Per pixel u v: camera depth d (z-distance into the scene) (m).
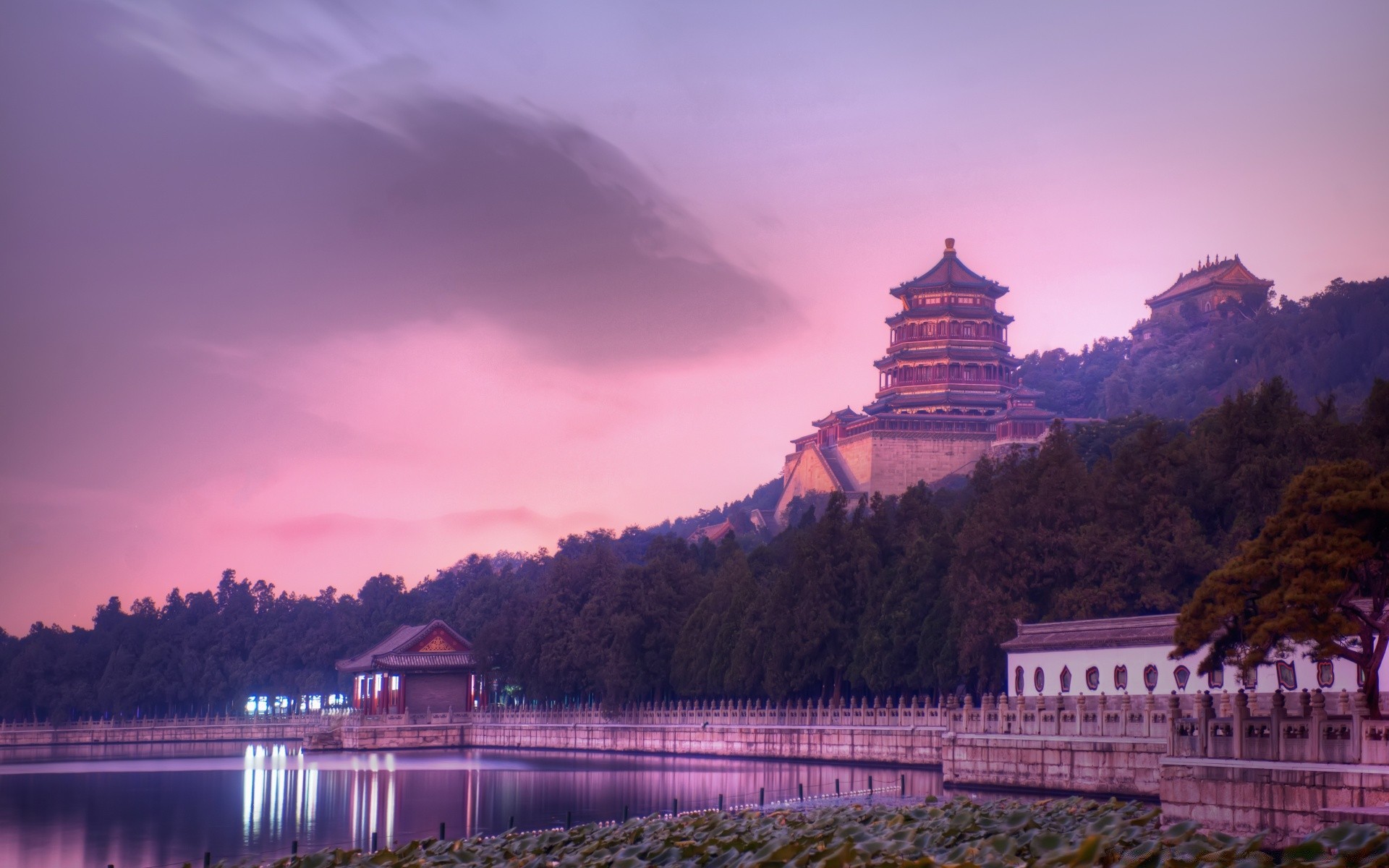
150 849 60.91
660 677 129.88
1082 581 80.00
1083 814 33.31
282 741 188.50
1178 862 23.00
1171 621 63.97
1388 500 44.69
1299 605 44.88
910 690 102.88
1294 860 23.66
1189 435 116.06
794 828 33.59
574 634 140.88
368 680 167.62
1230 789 43.78
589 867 28.22
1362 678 53.16
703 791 80.06
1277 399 82.69
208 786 93.75
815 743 98.75
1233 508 81.06
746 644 111.94
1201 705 45.62
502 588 190.00
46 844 62.81
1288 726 42.50
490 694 162.12
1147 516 79.94
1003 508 86.75
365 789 89.12
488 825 67.31
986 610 82.81
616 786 86.88
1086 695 64.75
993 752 69.12
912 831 29.97
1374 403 78.19
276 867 31.22
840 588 104.31
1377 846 23.19
